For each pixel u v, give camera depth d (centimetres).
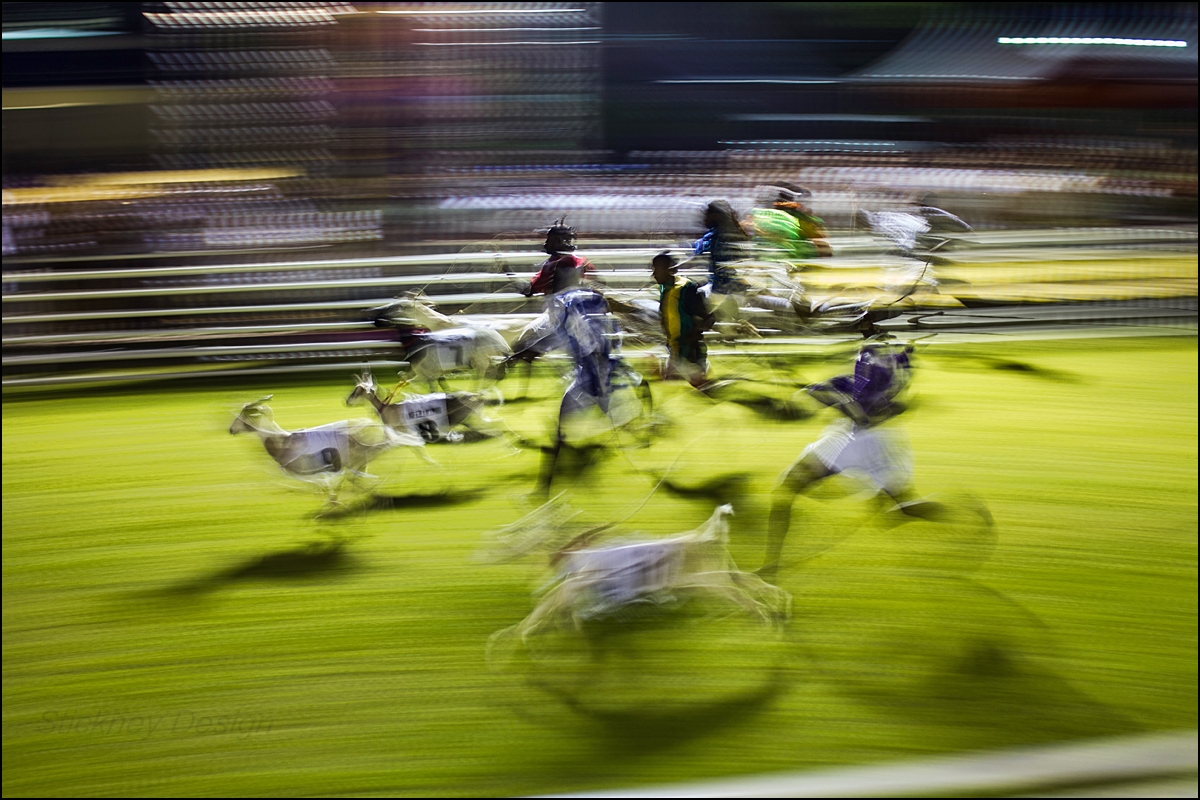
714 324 855
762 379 988
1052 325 1303
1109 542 629
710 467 782
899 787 388
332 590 576
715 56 2464
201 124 1602
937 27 2378
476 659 497
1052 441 841
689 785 394
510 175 1662
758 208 1052
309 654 505
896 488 547
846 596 557
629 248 1462
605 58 2441
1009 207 1883
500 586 579
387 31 1563
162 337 1196
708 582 481
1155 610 541
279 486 757
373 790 400
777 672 482
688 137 2342
